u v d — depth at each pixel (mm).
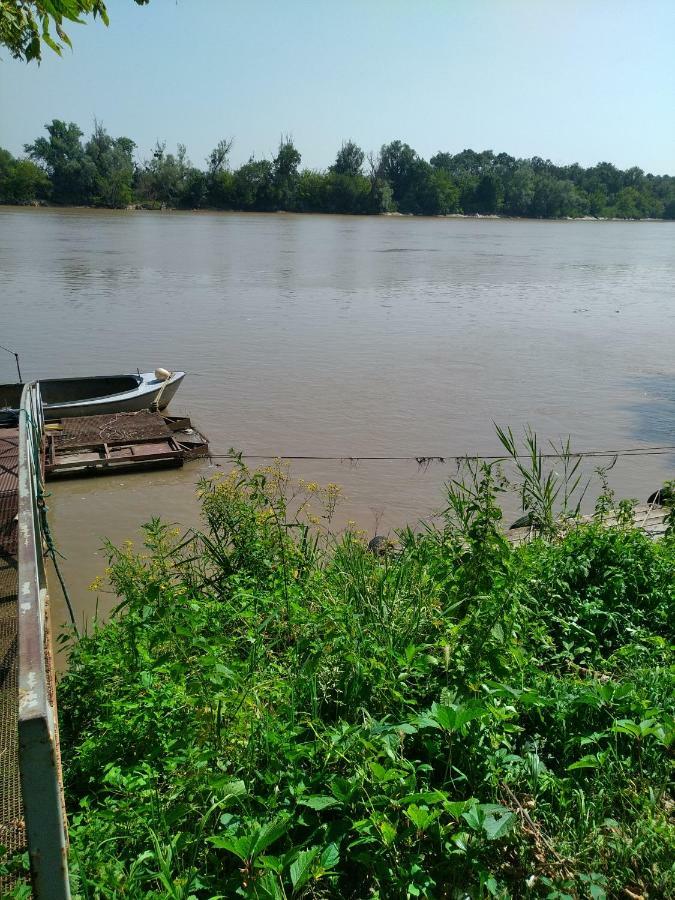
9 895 3080
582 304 36094
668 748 3799
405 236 89438
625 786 3783
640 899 3109
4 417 14234
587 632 5402
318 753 3691
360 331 27250
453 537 6820
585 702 4043
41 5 4434
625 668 5078
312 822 3389
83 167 118188
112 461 13461
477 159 188875
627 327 29562
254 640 4703
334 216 135500
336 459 14070
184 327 26922
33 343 23531
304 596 5602
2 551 7258
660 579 6355
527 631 5070
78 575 9359
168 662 4543
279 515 6828
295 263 51469
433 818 3111
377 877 3082
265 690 4277
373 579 5738
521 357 23406
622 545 6652
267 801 3369
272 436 15445
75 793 4062
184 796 3574
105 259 48594
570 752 4098
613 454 14562
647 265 61875
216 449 14680
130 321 27719
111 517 11555
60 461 13391
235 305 32281
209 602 5488
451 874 3148
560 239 99125
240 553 6453
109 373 20297
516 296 38500
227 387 19109
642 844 3316
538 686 4477
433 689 4289
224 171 127625
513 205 166625
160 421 15438
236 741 3725
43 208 116438
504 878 3199
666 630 5945
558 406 17953
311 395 18484
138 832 3420
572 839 3398
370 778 3432
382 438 15359
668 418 17141
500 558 4742
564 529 7711
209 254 55000
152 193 126500
